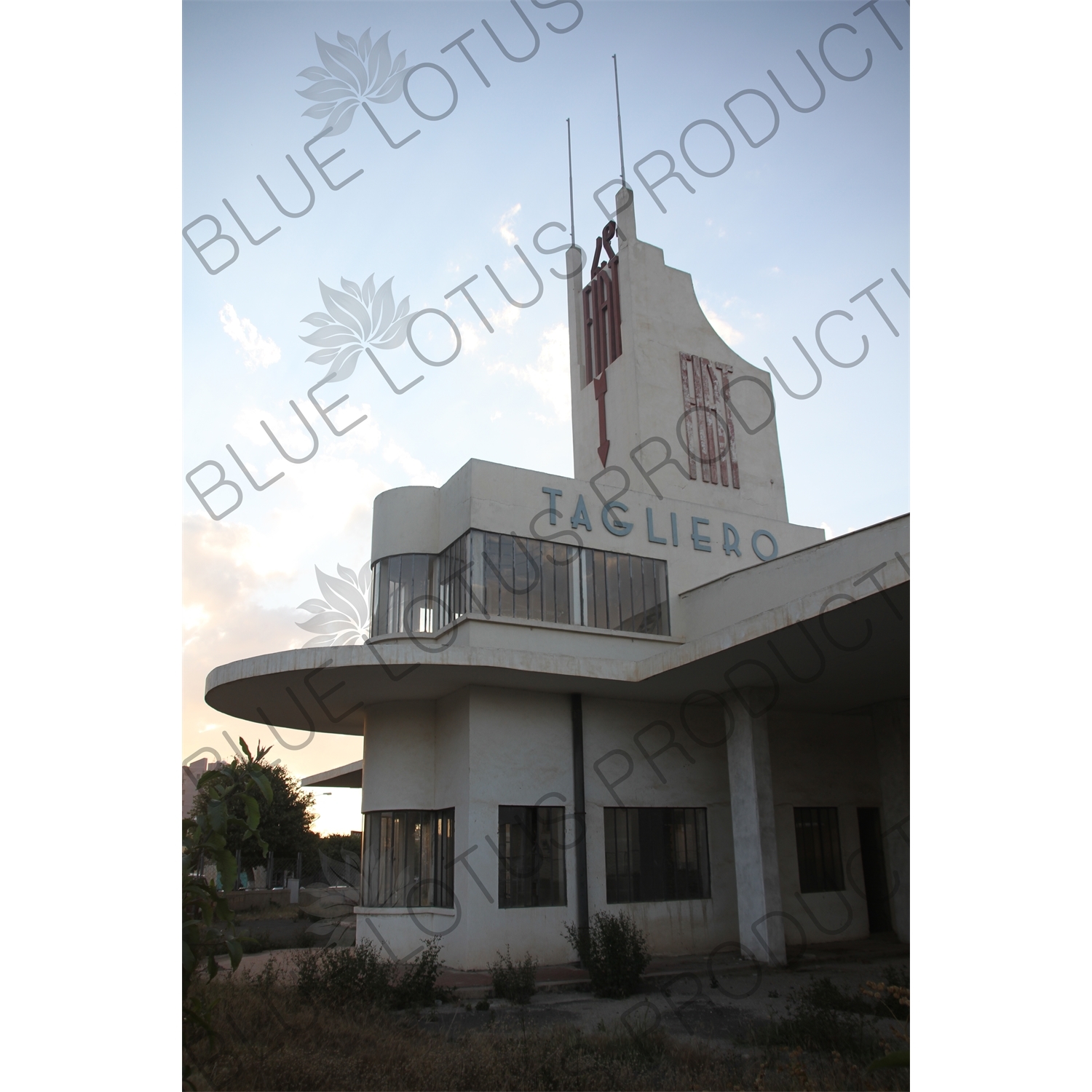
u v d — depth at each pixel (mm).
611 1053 7227
